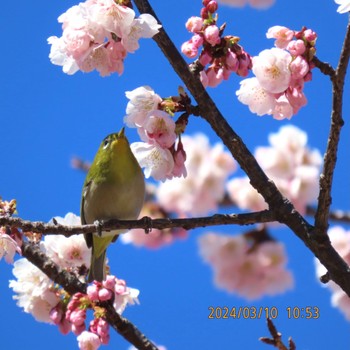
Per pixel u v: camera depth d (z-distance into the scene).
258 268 7.01
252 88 5.15
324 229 5.08
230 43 5.15
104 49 4.89
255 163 5.22
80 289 6.75
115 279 6.57
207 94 5.15
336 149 4.88
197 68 5.23
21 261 7.03
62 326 6.72
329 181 4.96
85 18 4.81
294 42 4.85
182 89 5.12
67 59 5.09
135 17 4.82
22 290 6.92
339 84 4.78
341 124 4.81
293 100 4.94
